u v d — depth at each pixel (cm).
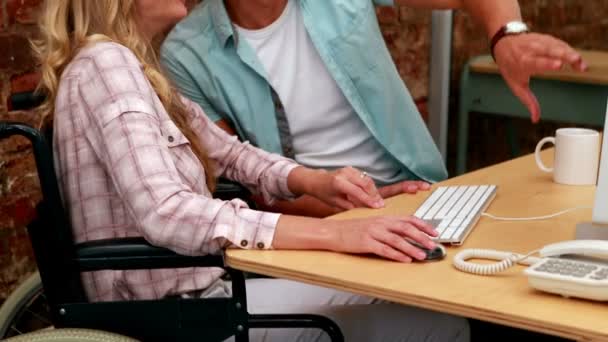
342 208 196
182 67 230
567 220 172
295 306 191
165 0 184
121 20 179
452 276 144
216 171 213
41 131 170
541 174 209
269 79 230
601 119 323
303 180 202
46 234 171
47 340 158
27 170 254
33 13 248
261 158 211
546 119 336
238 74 229
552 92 332
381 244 153
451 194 189
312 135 237
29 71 249
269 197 210
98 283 181
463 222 167
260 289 199
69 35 179
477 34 383
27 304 236
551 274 133
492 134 400
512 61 195
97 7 176
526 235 164
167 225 162
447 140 384
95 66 170
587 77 321
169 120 175
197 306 169
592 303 131
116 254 167
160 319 170
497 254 149
